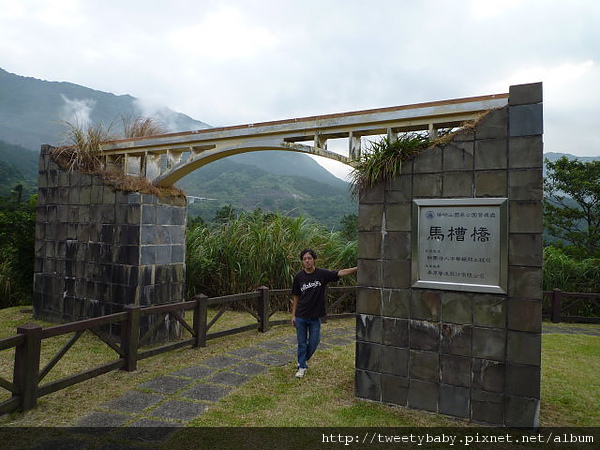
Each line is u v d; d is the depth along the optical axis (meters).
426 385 3.36
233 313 7.60
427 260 3.37
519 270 3.03
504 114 3.13
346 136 4.69
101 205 5.88
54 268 6.48
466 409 3.20
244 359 4.79
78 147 6.31
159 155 6.16
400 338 3.47
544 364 4.84
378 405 3.50
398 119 4.06
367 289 3.64
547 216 11.89
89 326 3.81
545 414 3.37
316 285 4.25
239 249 8.10
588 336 6.46
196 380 4.04
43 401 3.43
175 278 6.00
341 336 6.00
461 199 3.23
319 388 3.88
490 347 3.13
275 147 5.02
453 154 3.31
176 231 6.04
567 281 8.49
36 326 3.33
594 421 3.23
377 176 3.56
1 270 9.10
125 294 5.50
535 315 2.98
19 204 11.56
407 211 3.48
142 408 3.34
